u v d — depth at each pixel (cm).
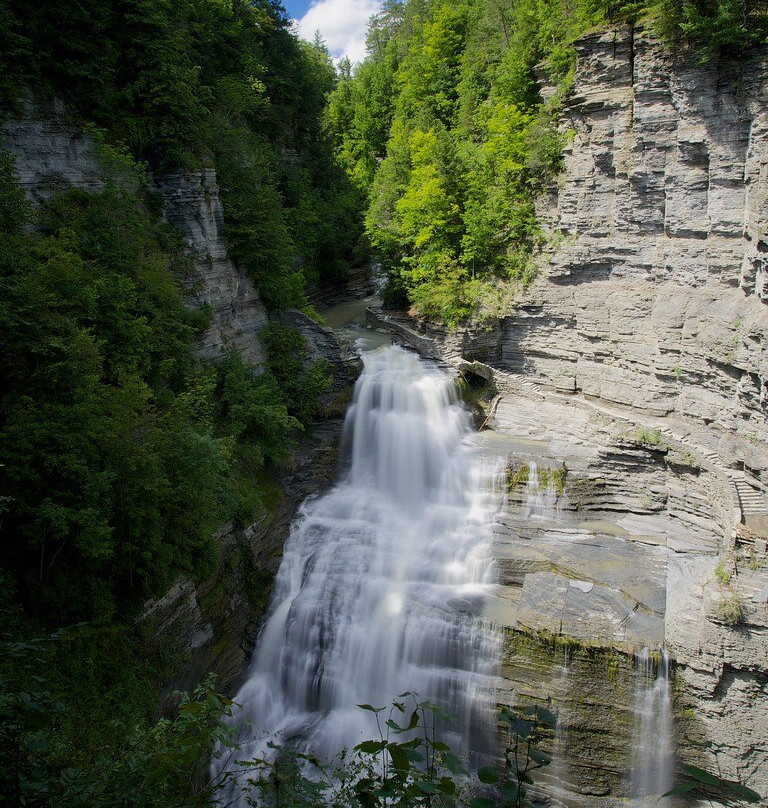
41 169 2758
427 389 3897
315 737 2608
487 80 5566
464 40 6216
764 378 2744
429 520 3406
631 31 3331
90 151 2947
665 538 3097
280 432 3572
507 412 4000
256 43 4984
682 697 2342
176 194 3306
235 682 2823
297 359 3938
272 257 3900
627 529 3222
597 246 3697
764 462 2780
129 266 2834
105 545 2039
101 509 2102
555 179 3953
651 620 2528
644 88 3256
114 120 3097
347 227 5966
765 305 2766
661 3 3055
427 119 5812
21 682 1753
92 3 2948
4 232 2350
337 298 5991
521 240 4219
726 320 2981
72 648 2053
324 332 4019
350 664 2798
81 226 2773
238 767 2405
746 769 2275
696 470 3042
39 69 2778
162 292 2897
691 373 3247
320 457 3753
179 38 3331
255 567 3048
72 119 2891
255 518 3098
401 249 5094
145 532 2303
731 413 3042
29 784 727
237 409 3291
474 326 4188
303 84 5731
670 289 3353
